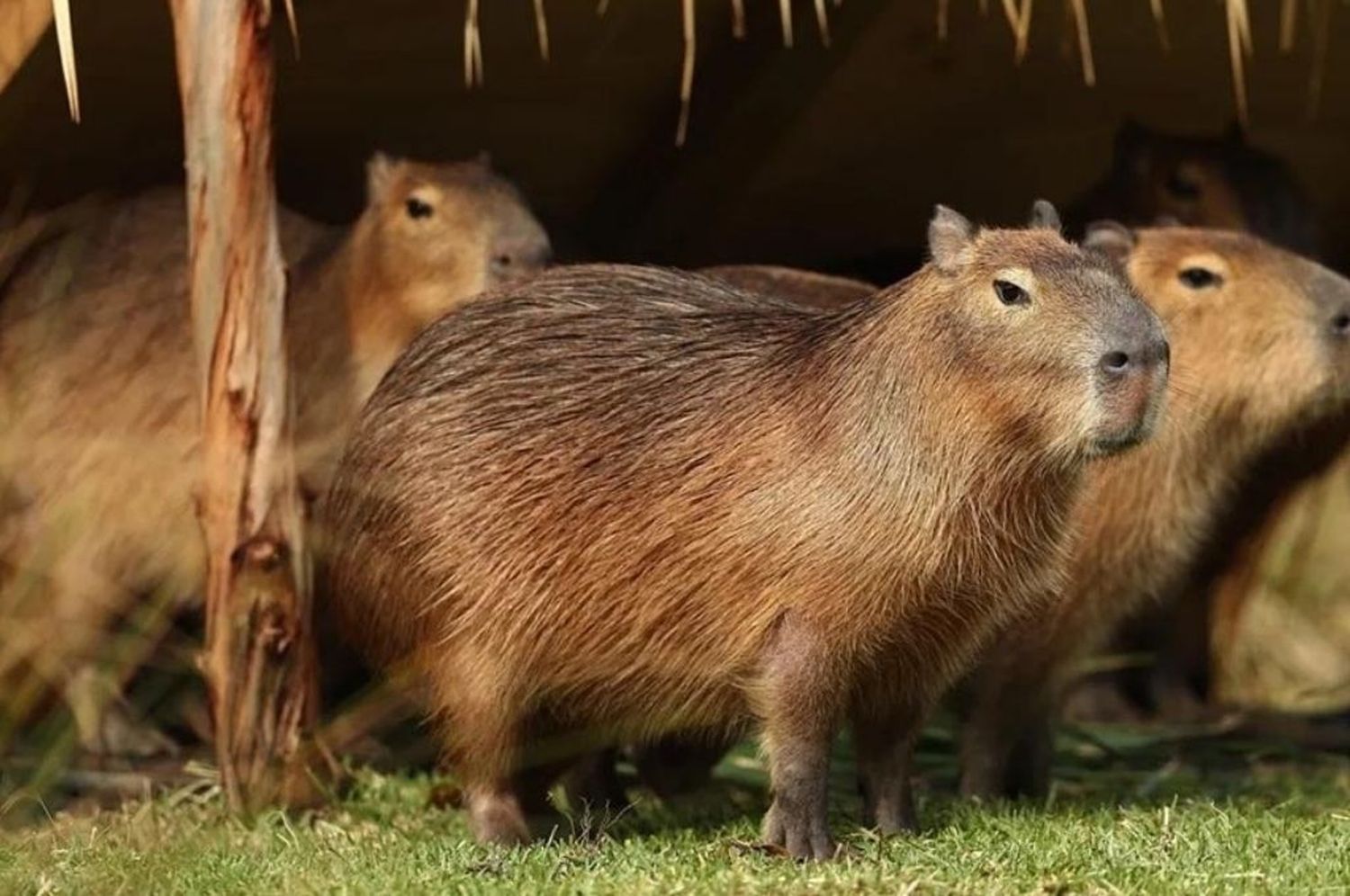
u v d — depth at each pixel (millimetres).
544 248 14656
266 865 10555
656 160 16859
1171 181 16812
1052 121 17453
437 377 11562
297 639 12438
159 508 14289
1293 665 17672
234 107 12156
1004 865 10055
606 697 11258
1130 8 15742
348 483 11727
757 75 15930
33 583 14109
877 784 11273
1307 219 17109
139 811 12156
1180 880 9773
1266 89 17500
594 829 11625
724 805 12562
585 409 11156
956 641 10828
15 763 13320
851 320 10750
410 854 10711
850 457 10500
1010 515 10586
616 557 10875
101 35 13578
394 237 14648
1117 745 15273
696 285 11656
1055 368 10273
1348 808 12055
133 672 14477
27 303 14883
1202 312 13359
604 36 15180
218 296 12258
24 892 9914
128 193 15594
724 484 10695
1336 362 13312
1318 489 17594
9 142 14812
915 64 16109
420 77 15438
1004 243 10531
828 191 17609
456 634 11227
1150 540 13125
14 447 14445
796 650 10562
